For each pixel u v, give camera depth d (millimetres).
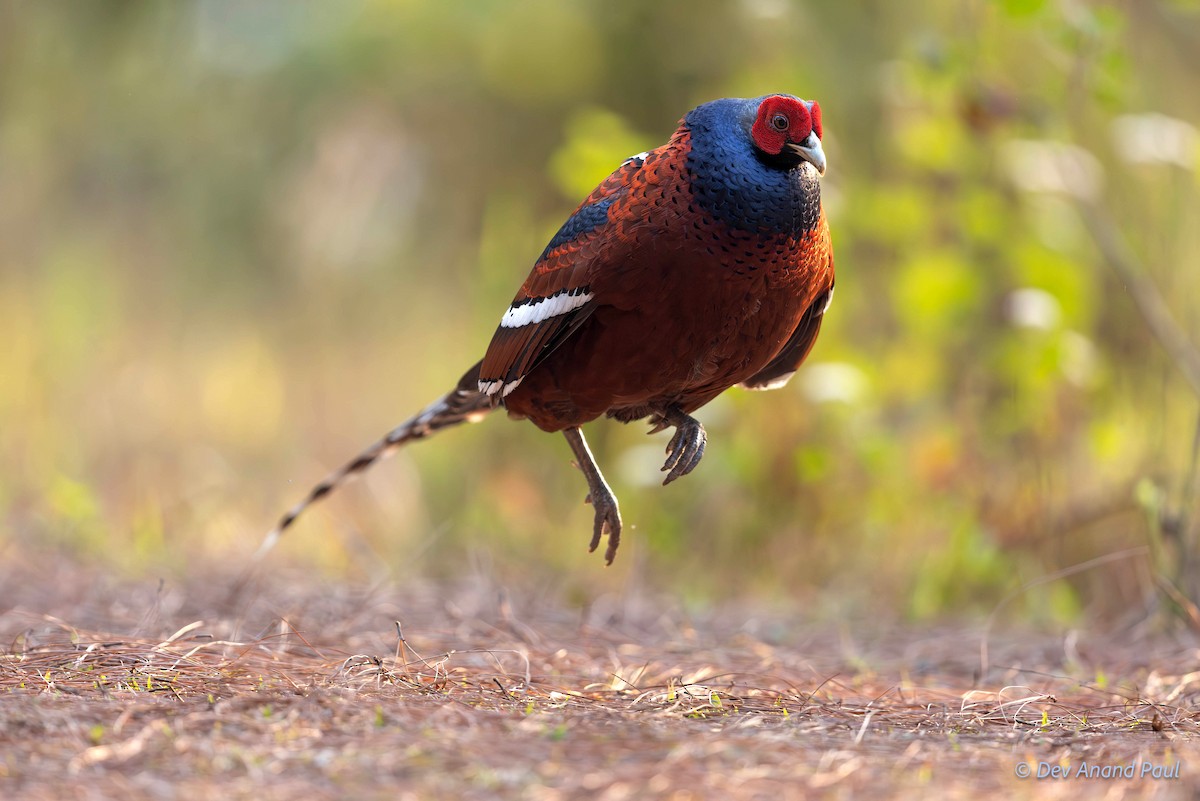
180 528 13844
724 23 15688
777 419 13078
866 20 14148
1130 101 12414
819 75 13906
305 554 13320
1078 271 12344
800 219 7047
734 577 12656
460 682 6703
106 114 19703
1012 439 12617
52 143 19438
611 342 7293
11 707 5723
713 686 7094
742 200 6898
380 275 18266
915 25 13812
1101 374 12102
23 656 6973
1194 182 12227
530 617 9742
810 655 9000
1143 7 12922
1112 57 11047
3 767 5027
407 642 8016
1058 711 6723
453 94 18250
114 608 9195
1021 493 12391
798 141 6953
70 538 12148
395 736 5520
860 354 13195
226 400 17828
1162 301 12305
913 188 13094
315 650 7531
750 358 7426
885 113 13672
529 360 7594
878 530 12500
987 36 12820
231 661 6941
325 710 5852
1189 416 12352
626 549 13109
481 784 4980
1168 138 11484
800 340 8438
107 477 15398
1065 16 11070
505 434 14312
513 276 14234
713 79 15914
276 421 17406
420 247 18266
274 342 18438
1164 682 7645
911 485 12656
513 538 13469
